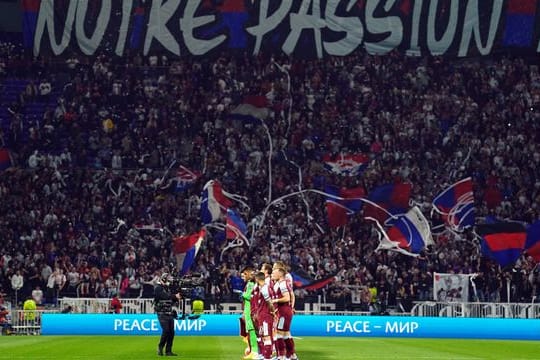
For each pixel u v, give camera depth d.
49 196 59.91
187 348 33.81
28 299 52.38
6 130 66.94
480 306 46.16
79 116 66.19
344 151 63.66
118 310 45.62
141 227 58.06
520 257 54.06
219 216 57.38
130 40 67.06
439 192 61.56
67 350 32.44
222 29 67.44
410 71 68.75
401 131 65.38
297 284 46.97
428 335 44.97
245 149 63.81
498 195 61.62
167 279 30.05
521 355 32.78
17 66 69.69
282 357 25.89
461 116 66.56
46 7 66.62
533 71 69.19
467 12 67.31
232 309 48.47
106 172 62.03
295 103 67.06
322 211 59.62
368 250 55.41
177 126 65.81
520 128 66.00
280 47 67.56
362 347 35.88
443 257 54.88
